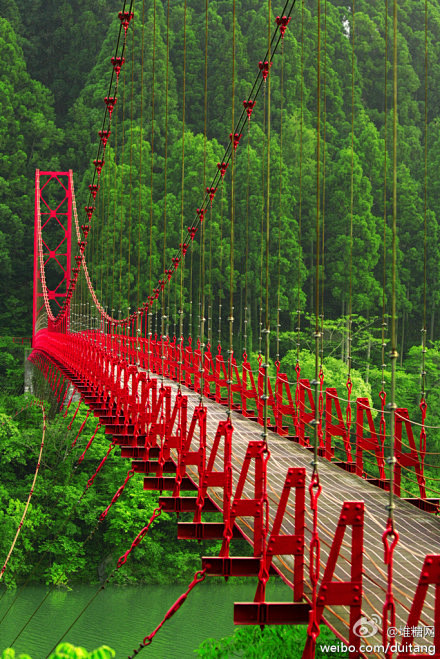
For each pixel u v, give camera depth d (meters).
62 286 137.88
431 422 71.31
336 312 106.06
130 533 59.09
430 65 136.62
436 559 8.30
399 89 131.12
